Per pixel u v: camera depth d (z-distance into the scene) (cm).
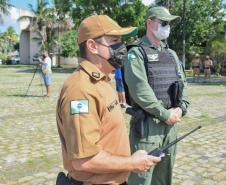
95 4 3281
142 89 308
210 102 1206
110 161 195
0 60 5422
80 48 214
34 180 482
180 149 625
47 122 856
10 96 1360
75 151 191
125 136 213
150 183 319
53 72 3145
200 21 3303
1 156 586
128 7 3184
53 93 1459
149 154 224
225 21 3425
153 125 316
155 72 314
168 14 323
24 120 882
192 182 478
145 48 318
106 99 202
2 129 781
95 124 195
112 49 210
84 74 203
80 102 193
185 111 335
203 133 743
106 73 215
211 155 595
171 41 3300
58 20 4766
